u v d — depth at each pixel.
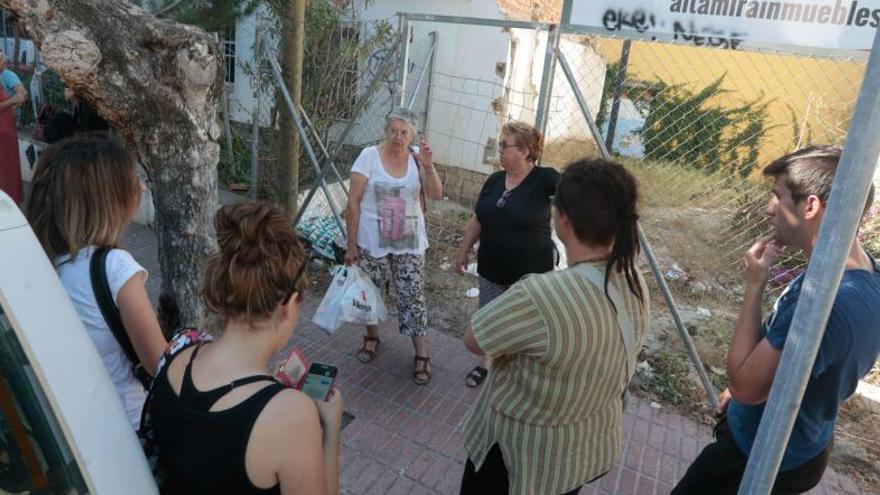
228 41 8.23
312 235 5.31
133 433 1.02
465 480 1.88
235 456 1.05
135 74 2.32
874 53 0.98
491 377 1.73
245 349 1.17
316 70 6.84
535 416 1.59
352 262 3.50
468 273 5.30
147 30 2.32
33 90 7.16
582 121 8.18
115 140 1.62
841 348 1.41
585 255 1.58
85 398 0.93
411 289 3.50
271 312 1.17
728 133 7.28
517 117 7.70
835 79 6.68
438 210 7.29
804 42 2.74
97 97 2.32
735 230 6.06
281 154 4.97
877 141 0.99
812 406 1.53
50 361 0.89
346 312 3.34
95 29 2.25
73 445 0.88
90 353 0.97
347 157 7.28
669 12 2.98
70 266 1.51
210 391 1.10
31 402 0.88
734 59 7.23
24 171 6.39
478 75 7.58
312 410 1.10
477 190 7.90
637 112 7.84
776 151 6.99
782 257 4.64
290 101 4.71
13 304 0.86
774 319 1.53
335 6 7.13
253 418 1.05
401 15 4.37
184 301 2.69
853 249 1.51
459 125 7.86
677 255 5.88
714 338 4.49
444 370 3.73
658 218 6.44
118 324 1.54
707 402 3.66
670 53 7.66
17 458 0.90
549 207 3.13
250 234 1.15
